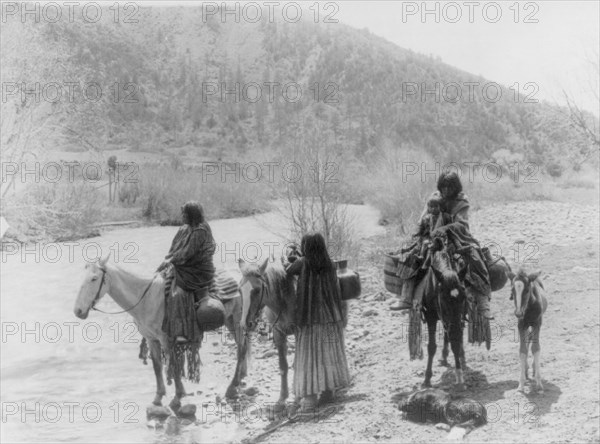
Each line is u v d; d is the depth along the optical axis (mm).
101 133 86625
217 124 109438
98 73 105938
